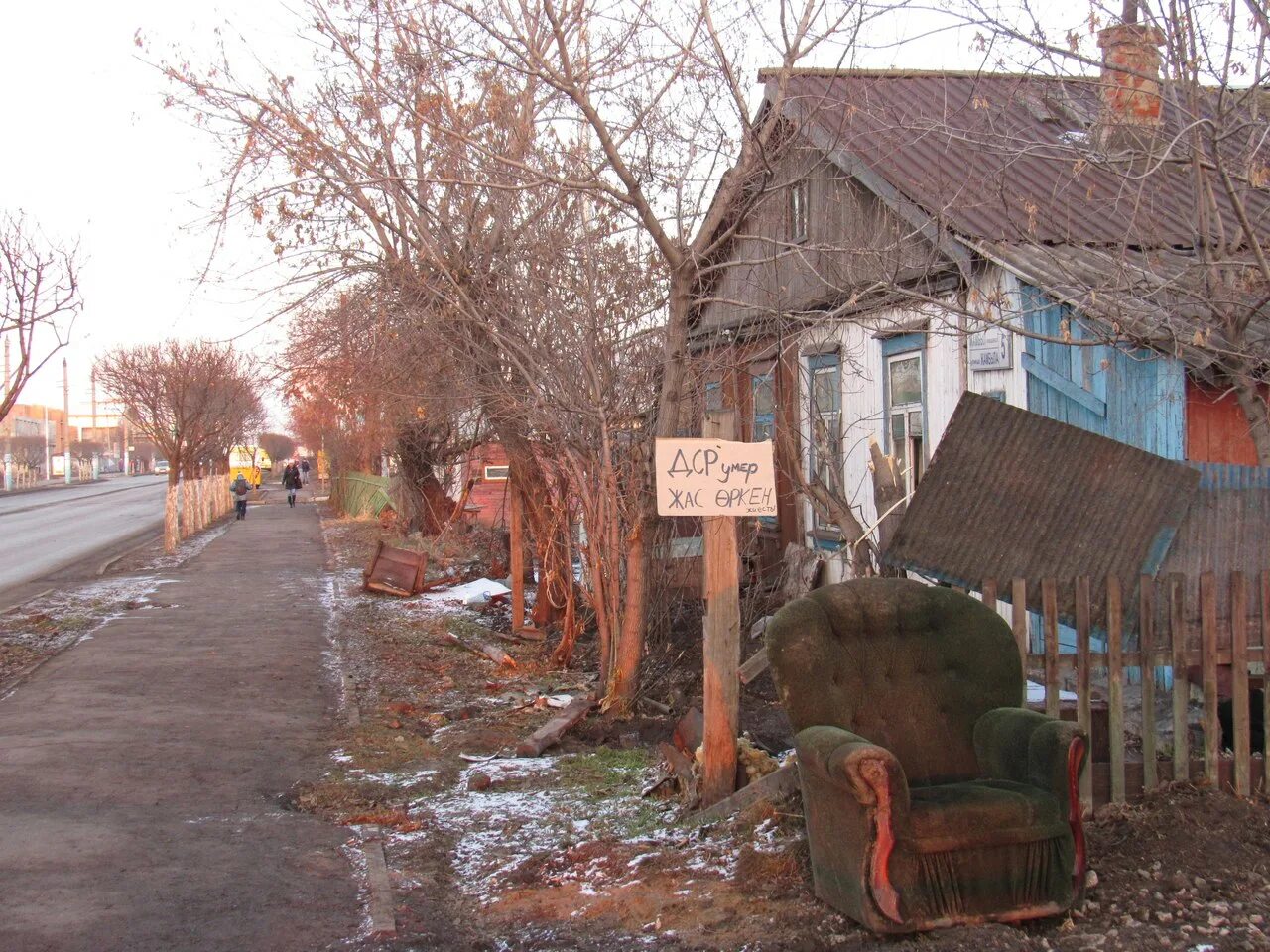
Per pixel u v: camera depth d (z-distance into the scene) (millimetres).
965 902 4762
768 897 5277
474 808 7020
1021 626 5812
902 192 9945
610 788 7336
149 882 5715
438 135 9031
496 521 19641
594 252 9195
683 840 6129
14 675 11180
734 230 8398
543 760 8188
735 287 12125
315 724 9383
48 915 5254
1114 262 7121
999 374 10000
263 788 7516
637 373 9273
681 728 7496
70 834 6410
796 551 12992
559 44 7539
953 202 8281
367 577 18203
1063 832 4852
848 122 9438
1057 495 6461
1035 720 5090
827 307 10758
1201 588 5902
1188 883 5082
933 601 5613
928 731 5418
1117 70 6613
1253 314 6422
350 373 11188
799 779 5797
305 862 6074
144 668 11586
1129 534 6391
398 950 4965
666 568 10086
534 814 6848
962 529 6480
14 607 16359
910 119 9281
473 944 5059
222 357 42500
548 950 4961
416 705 10203
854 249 8148
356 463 43281
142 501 56875
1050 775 4914
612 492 9344
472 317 9359
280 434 110562
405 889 5707
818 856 5121
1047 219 9586
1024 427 6484
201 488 36938
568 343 9312
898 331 10539
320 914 5371
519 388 9930
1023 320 9188
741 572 11570
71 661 11961
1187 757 5883
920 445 11625
